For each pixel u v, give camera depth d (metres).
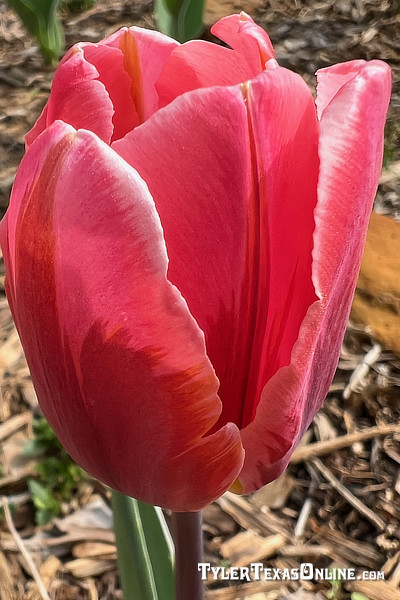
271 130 0.09
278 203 0.09
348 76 0.10
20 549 0.29
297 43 0.62
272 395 0.10
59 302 0.09
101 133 0.10
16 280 0.09
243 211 0.09
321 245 0.09
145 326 0.09
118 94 0.11
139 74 0.11
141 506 0.18
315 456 0.33
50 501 0.31
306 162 0.09
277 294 0.10
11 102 0.57
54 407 0.10
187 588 0.13
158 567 0.18
